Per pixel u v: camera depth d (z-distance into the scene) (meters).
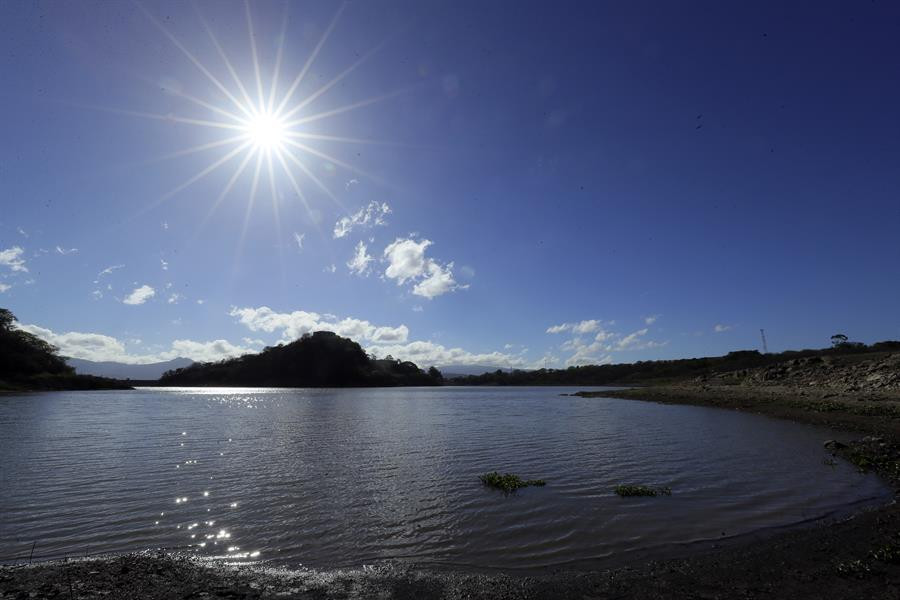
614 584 8.56
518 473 18.42
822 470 17.52
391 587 8.59
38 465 20.44
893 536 10.33
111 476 18.05
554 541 10.92
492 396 103.19
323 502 14.35
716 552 10.00
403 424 39.00
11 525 12.29
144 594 8.18
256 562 9.88
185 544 10.97
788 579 8.45
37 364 127.81
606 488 15.80
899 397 35.03
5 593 8.07
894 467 17.11
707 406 50.12
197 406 66.12
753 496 14.30
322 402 78.75
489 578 8.96
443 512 13.26
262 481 17.19
